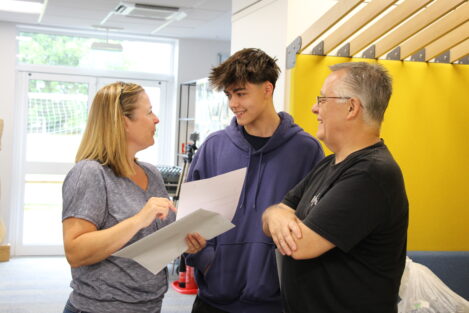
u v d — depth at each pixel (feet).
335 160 5.50
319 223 4.80
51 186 23.40
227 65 6.54
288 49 10.41
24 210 23.07
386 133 10.76
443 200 11.09
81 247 5.39
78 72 23.61
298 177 6.90
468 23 9.61
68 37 23.63
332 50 10.16
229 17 19.44
